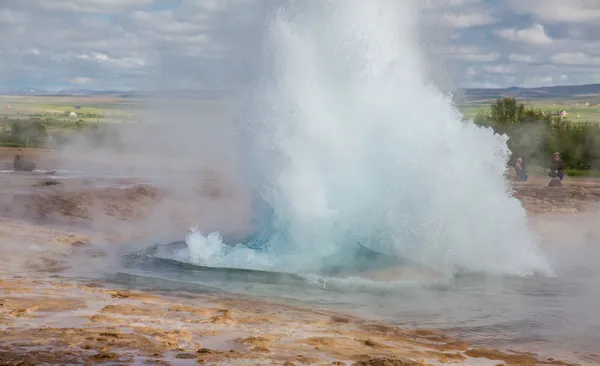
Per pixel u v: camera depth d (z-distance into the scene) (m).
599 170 31.78
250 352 5.59
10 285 8.18
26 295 7.58
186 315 6.96
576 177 28.02
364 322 7.12
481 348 6.25
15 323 6.23
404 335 6.66
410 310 7.74
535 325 7.12
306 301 8.06
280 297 8.22
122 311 6.95
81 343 5.57
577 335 6.72
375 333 6.65
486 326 7.08
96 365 5.03
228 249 10.82
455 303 8.12
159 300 7.73
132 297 7.79
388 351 5.89
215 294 8.26
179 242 11.85
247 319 6.89
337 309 7.71
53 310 6.86
